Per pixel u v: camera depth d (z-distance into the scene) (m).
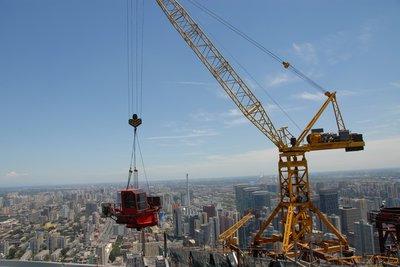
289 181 66.50
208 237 125.38
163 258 31.89
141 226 35.19
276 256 50.12
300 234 64.44
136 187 40.03
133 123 41.38
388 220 46.22
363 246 101.38
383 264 40.94
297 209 66.81
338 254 60.22
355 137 67.31
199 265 32.97
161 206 37.09
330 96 69.50
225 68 69.50
